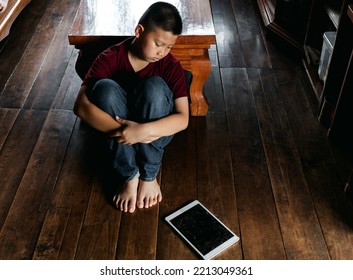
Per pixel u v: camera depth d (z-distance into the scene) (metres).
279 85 2.64
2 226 1.81
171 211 1.89
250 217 1.88
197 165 2.11
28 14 3.19
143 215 1.87
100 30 2.14
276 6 2.96
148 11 1.67
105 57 1.86
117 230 1.81
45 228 1.81
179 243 1.77
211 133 2.29
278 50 2.95
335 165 2.13
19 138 2.21
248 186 2.01
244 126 2.34
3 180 2.00
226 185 2.02
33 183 1.99
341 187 2.03
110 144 1.79
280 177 2.06
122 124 1.74
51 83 2.58
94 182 2.00
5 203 1.90
